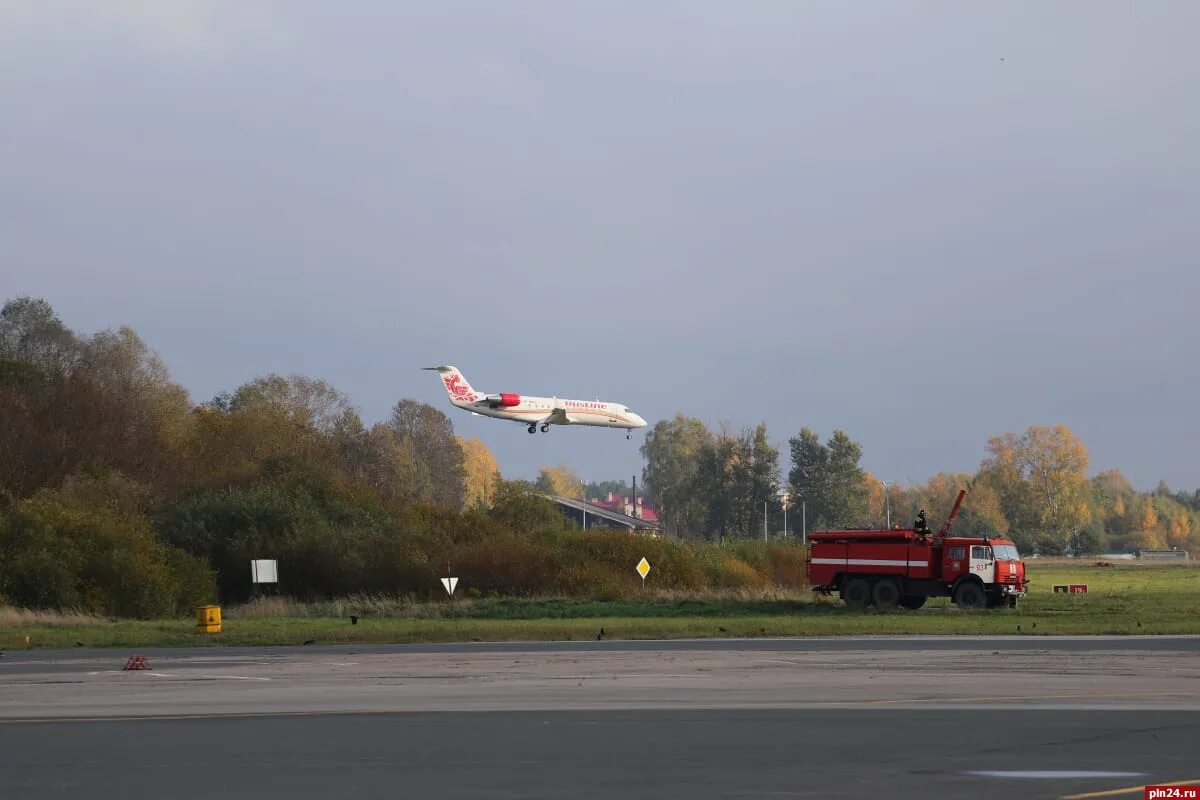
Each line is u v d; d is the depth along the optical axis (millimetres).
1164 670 59938
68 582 116938
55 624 103438
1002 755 36469
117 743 39438
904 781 32781
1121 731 40750
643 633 89125
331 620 112125
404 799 30922
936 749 37469
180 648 81875
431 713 45844
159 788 32500
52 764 35875
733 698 49688
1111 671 59531
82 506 133125
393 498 177625
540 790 31906
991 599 123312
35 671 64062
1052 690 51750
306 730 41906
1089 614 110625
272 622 108000
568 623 100375
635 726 42250
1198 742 38656
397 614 119500
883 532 126312
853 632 89500
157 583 122188
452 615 118562
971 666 62281
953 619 104000
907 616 110688
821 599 133750
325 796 31375
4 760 36531
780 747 37906
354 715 45406
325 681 57531
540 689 53375
